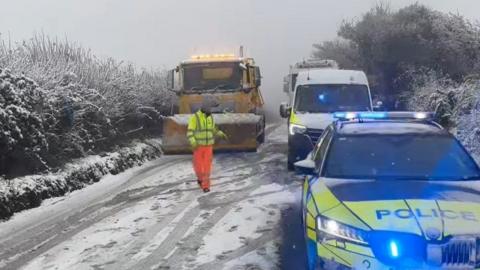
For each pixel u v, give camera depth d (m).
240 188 11.09
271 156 16.00
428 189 5.16
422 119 6.95
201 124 10.83
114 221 8.67
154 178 12.77
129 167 14.55
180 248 7.12
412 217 4.62
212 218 8.64
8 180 9.80
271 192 10.56
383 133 6.39
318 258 4.90
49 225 8.54
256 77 17.70
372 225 4.62
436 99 18.59
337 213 4.87
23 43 14.98
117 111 15.43
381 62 29.77
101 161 13.25
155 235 7.77
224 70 17.16
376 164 5.91
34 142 10.48
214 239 7.48
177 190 11.12
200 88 17.14
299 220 8.36
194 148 10.88
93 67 15.70
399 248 4.50
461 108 15.66
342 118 7.08
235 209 9.21
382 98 28.66
